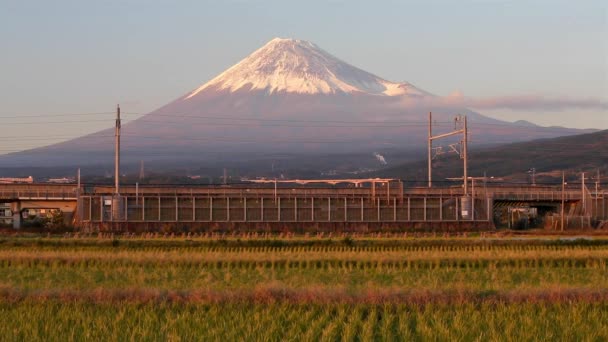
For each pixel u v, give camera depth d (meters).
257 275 37.47
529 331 22.56
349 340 21.78
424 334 22.23
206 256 43.34
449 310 25.58
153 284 33.72
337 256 43.22
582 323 23.61
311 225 68.19
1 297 27.12
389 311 25.38
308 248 50.88
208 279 35.03
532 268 40.47
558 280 35.31
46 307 26.11
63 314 24.83
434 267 40.56
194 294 27.22
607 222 72.50
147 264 40.78
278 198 68.75
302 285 31.98
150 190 74.69
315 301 26.44
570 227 72.81
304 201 68.88
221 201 68.50
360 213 69.00
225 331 22.80
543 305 26.09
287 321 24.05
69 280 35.28
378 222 68.69
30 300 26.86
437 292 27.62
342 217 68.94
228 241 53.44
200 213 68.19
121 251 47.94
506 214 80.12
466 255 43.34
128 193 74.38
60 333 22.77
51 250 48.41
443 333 22.25
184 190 74.44
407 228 68.69
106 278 36.22
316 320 24.02
